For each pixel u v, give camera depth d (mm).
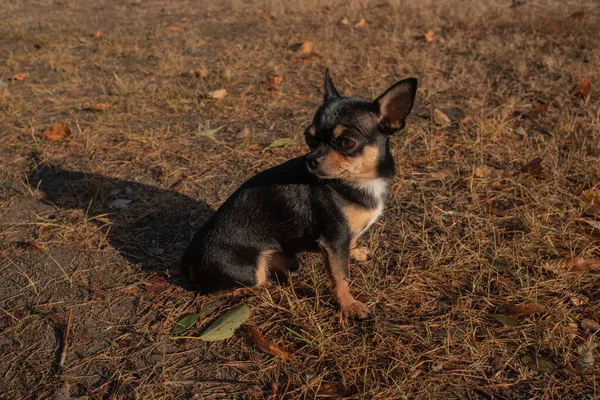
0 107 1294
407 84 752
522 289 792
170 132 1195
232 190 1021
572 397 673
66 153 1130
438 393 682
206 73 1467
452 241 887
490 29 1792
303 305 794
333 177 750
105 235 918
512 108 1227
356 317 770
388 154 791
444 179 1021
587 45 1581
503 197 976
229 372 714
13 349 744
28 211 976
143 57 1664
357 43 1701
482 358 716
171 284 837
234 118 1251
